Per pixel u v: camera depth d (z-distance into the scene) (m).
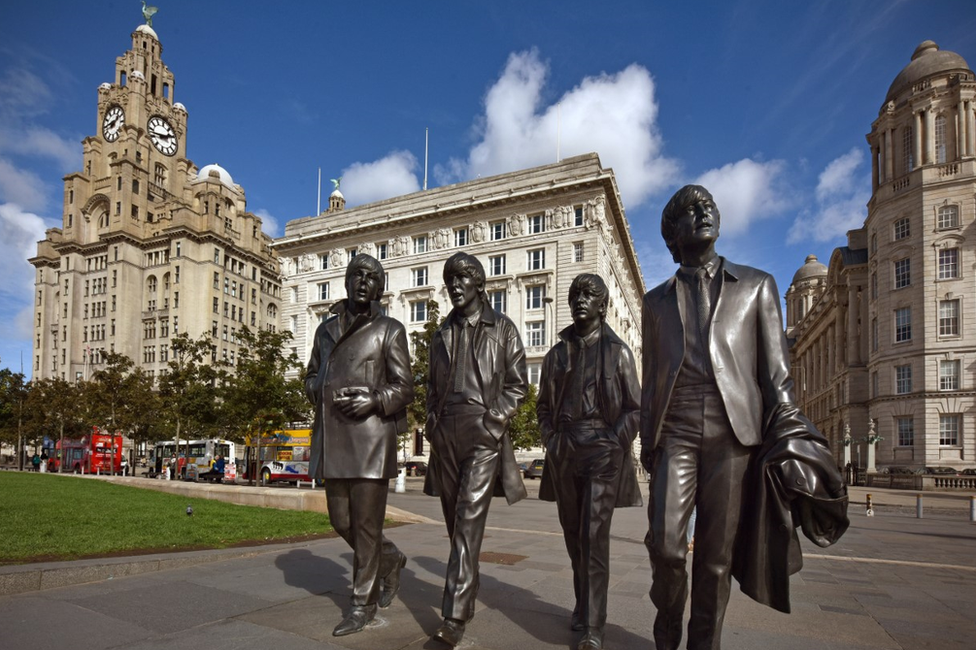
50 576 5.48
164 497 15.14
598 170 46.03
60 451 49.06
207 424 34.06
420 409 29.23
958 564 8.70
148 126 90.38
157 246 81.38
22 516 9.68
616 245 56.16
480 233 50.00
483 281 4.70
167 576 6.10
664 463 3.33
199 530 9.06
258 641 4.05
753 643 4.32
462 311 4.66
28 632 4.16
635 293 81.94
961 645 4.38
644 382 3.64
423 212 51.62
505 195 48.31
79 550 6.83
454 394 4.51
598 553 4.12
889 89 47.81
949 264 41.41
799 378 89.00
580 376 4.51
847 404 51.31
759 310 3.40
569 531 4.51
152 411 44.59
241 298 85.38
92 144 87.88
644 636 4.36
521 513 15.60
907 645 4.35
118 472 50.31
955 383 40.38
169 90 97.88
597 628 3.98
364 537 4.47
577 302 4.52
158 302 80.31
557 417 4.62
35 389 50.12
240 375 28.45
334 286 56.28
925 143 43.62
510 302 47.66
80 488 17.39
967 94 42.19
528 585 5.98
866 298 50.81
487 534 10.41
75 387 52.69
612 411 4.38
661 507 3.24
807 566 8.22
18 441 54.75
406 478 39.88
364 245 55.59
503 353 4.60
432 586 5.89
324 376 4.62
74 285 82.88
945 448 40.09
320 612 4.79
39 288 88.81
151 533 8.46
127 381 43.91
